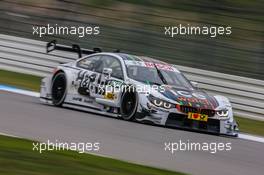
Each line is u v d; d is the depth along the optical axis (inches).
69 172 735.7
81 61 1552.7
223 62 1973.4
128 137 1110.4
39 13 2320.4
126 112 1392.7
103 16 2231.8
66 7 2295.8
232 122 1392.7
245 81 1855.3
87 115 1406.3
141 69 1450.5
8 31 2341.3
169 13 2190.0
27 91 1867.6
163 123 1341.0
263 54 1921.8
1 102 1444.4
